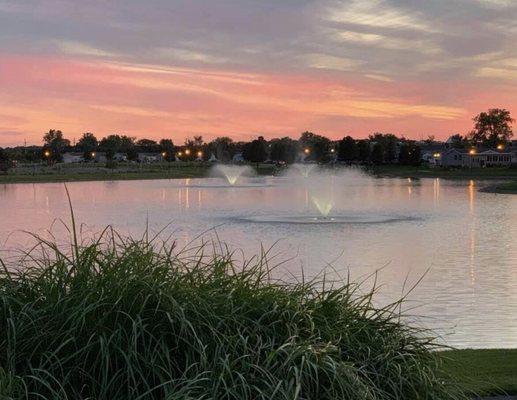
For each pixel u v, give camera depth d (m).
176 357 3.76
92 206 41.41
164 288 4.02
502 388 5.31
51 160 154.50
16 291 4.10
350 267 15.96
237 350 3.82
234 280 4.55
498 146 141.12
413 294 12.25
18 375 3.58
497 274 14.87
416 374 4.15
